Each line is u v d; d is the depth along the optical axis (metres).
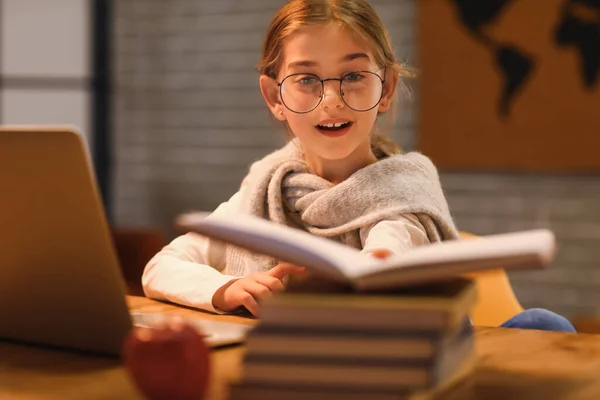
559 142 3.73
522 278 3.89
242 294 1.30
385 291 0.84
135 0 4.74
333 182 1.61
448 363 0.83
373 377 0.76
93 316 1.03
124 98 4.80
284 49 1.51
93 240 0.98
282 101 1.51
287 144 1.73
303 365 0.77
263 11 4.41
